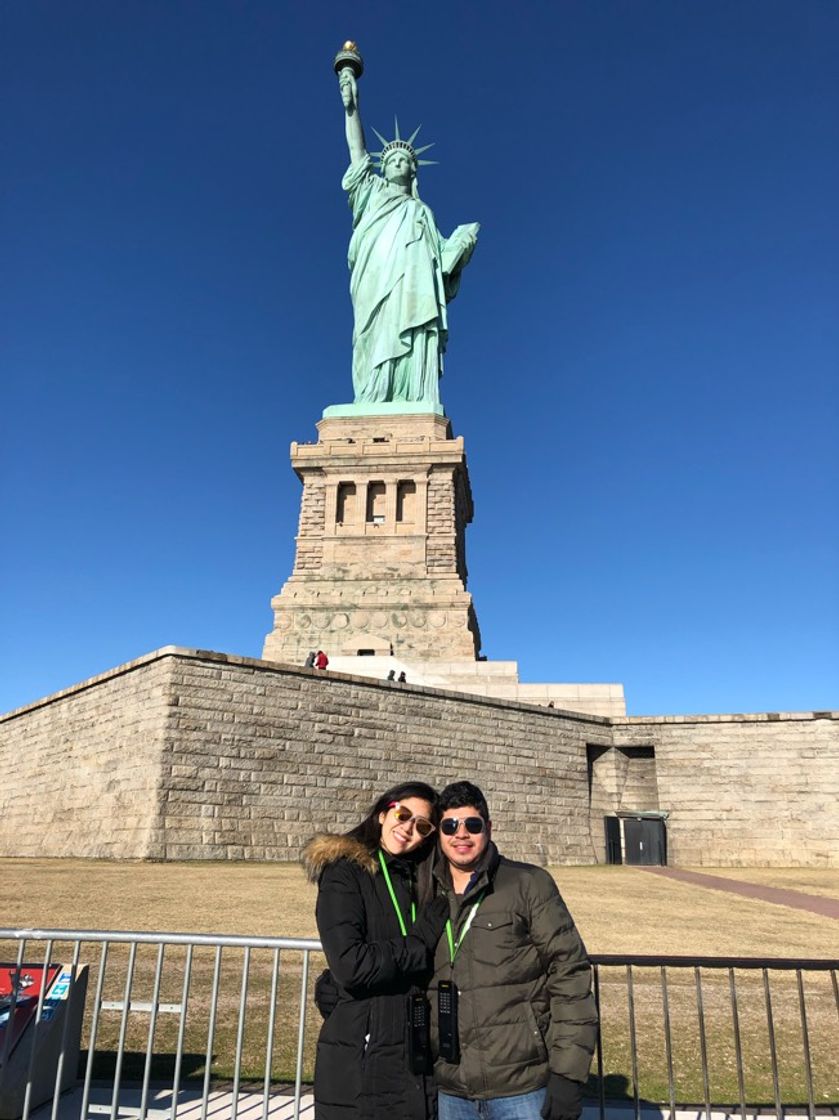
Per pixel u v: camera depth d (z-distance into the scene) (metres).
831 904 26.06
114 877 24.06
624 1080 9.27
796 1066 9.87
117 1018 11.12
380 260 78.69
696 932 18.77
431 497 69.31
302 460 70.81
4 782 45.28
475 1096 5.19
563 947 5.32
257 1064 9.48
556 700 53.59
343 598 65.81
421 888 5.70
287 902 20.17
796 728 45.12
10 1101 7.66
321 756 35.94
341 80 85.44
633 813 46.06
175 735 32.16
